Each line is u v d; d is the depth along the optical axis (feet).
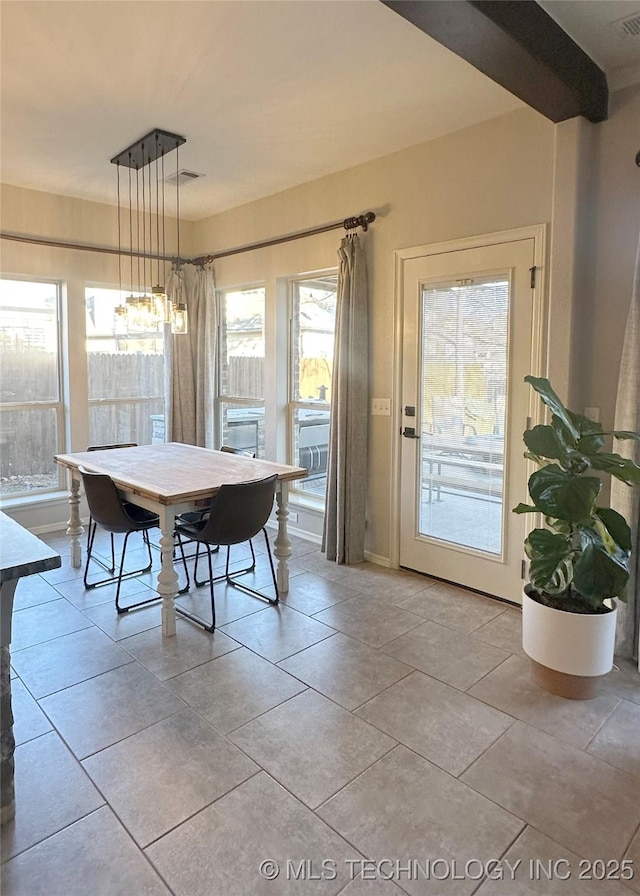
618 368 9.22
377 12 7.10
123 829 5.65
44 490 15.74
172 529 9.50
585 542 7.54
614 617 7.79
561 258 9.29
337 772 6.43
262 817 5.80
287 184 13.94
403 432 12.32
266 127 10.59
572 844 5.51
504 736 7.07
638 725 7.32
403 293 12.01
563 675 7.81
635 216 8.85
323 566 12.93
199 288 17.08
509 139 10.06
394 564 12.78
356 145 11.51
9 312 14.85
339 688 8.09
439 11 6.17
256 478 10.46
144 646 9.27
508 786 6.24
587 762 6.63
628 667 8.77
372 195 12.37
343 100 9.53
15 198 14.12
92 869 5.22
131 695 7.89
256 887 5.05
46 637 9.56
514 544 10.76
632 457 8.59
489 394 10.84
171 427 17.10
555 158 9.26
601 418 9.45
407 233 11.80
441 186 11.12
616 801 6.04
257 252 15.37
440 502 11.89
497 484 10.90
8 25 7.30
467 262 10.83
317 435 14.97
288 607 10.78
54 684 8.16
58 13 7.06
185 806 5.93
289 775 6.38
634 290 8.55
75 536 12.72
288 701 7.77
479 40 6.78
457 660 8.87
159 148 11.62
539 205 9.77
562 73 7.72
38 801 5.99
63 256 15.05
